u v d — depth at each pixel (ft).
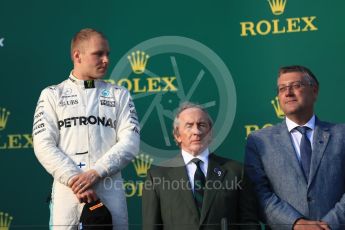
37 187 55.62
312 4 54.90
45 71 56.54
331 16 54.70
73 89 47.37
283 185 46.52
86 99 47.03
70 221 45.11
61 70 56.44
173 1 56.03
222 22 55.57
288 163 46.83
